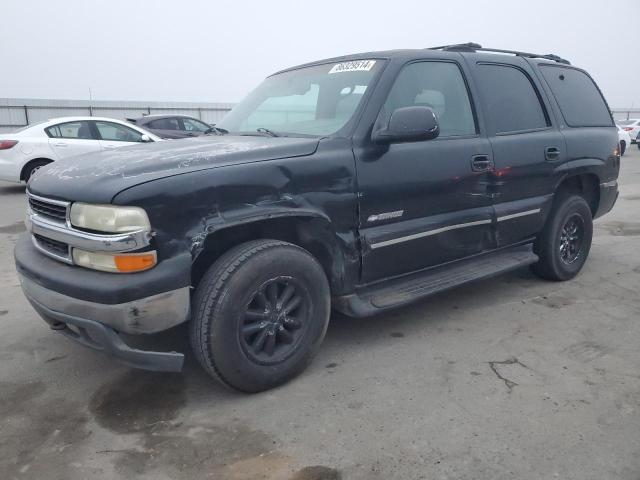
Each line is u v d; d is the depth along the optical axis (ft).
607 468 7.54
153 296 8.20
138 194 8.09
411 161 11.04
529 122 13.96
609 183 16.39
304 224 9.98
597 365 10.60
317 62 13.20
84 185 8.59
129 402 9.49
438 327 12.51
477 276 12.59
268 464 7.73
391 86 11.11
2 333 12.52
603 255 18.65
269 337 9.49
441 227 11.75
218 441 8.29
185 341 11.68
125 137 34.91
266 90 13.57
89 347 8.96
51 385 10.14
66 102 92.48
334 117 11.03
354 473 7.51
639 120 86.58
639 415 8.82
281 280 9.38
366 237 10.56
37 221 9.51
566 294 14.67
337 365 10.68
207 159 9.00
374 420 8.77
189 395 9.68
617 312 13.38
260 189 9.09
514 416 8.83
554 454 7.84
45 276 8.86
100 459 7.93
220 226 8.64
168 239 8.29
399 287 11.64
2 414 9.17
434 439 8.23
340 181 10.04
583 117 15.76
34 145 32.01
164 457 7.94
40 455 8.05
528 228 14.03
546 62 15.33
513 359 10.89
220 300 8.69
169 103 101.19
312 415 8.94
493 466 7.60
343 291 10.58
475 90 12.78
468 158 12.05
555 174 14.26
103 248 8.14
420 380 10.05
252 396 9.58
